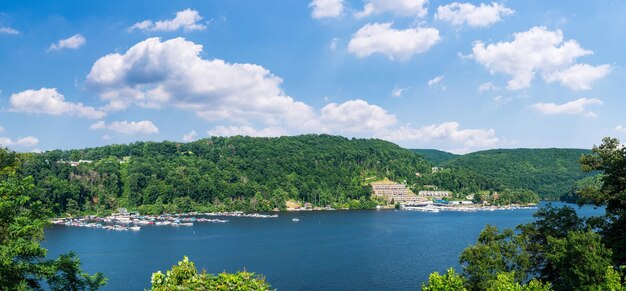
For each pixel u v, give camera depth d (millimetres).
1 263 32219
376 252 159625
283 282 116625
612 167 65000
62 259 36094
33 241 37875
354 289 110438
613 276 42562
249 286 27703
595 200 65375
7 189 36719
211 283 27203
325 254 156000
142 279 119625
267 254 156125
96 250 163500
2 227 35656
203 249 166625
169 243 181000
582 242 51906
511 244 71688
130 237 198750
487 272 67562
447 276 48062
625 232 62312
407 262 141250
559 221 71188
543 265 73500
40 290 35750
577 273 50219
